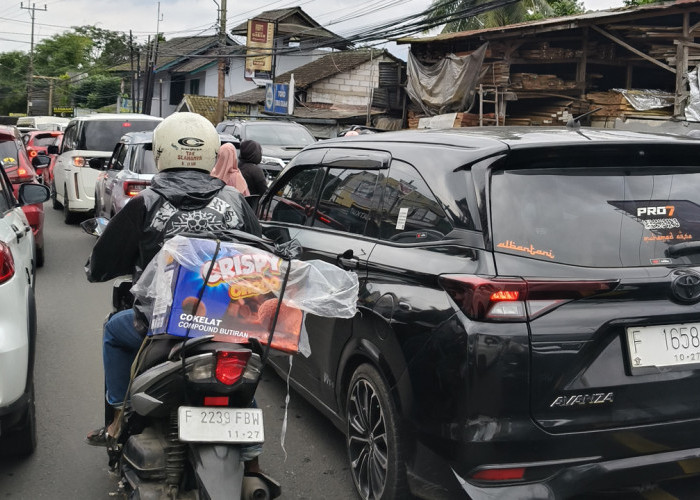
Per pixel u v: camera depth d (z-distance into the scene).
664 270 3.04
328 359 4.06
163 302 2.83
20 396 3.78
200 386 2.74
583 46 18.62
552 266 2.94
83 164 13.73
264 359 2.85
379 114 26.50
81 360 6.21
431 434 3.04
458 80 19.66
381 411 3.43
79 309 8.01
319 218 4.52
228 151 7.96
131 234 3.22
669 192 3.26
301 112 31.03
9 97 88.00
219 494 2.66
